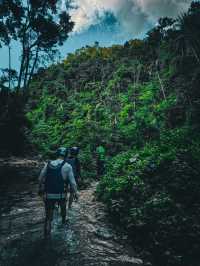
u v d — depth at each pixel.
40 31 35.00
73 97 47.28
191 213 7.89
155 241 7.12
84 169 16.50
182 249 6.96
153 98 32.50
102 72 49.81
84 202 10.63
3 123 29.53
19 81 34.75
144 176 10.06
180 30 18.16
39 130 38.75
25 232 7.69
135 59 46.59
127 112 33.19
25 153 29.19
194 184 8.75
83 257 6.36
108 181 11.10
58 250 6.62
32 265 5.95
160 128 21.62
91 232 7.81
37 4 33.97
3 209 9.95
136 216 7.97
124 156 13.10
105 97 41.84
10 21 34.03
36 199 11.30
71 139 29.27
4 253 6.44
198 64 19.53
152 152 11.91
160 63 38.06
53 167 7.00
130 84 40.94
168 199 8.20
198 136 12.59
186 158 10.01
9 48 34.94
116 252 6.84
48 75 58.81
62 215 7.76
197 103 16.91
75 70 56.03
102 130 28.11
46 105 47.44
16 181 14.87
